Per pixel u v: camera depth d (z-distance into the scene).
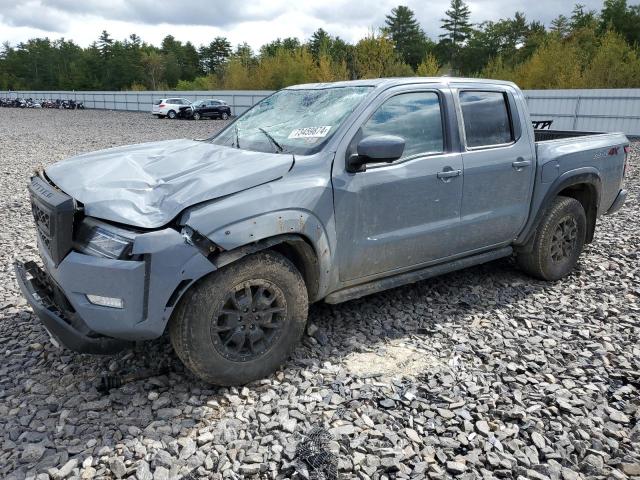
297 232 3.25
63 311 3.14
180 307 2.98
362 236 3.68
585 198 5.37
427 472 2.59
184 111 35.53
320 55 51.47
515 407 3.10
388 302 4.59
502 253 4.81
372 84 3.96
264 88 53.84
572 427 2.93
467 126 4.29
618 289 4.98
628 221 7.51
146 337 2.92
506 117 4.61
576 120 23.56
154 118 37.47
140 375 3.29
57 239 2.91
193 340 2.98
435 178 3.99
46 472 2.55
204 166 3.39
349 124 3.64
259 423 2.93
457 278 5.21
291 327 3.38
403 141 3.35
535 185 4.76
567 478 2.56
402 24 84.31
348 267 3.69
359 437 2.81
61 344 3.08
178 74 106.00
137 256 2.80
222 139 4.27
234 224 2.97
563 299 4.74
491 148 4.41
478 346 3.85
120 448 2.71
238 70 56.53
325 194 3.40
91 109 54.75
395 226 3.86
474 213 4.34
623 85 38.09
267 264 3.17
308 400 3.14
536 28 82.94
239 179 3.12
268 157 3.45
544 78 43.34
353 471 2.59
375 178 3.67
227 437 2.80
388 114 3.84
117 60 101.94
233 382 3.20
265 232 3.07
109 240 2.85
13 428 2.87
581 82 39.41
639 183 10.66
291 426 2.88
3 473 2.55
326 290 3.62
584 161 5.05
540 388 3.31
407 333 4.05
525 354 3.75
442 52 84.88
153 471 2.57
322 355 3.68
